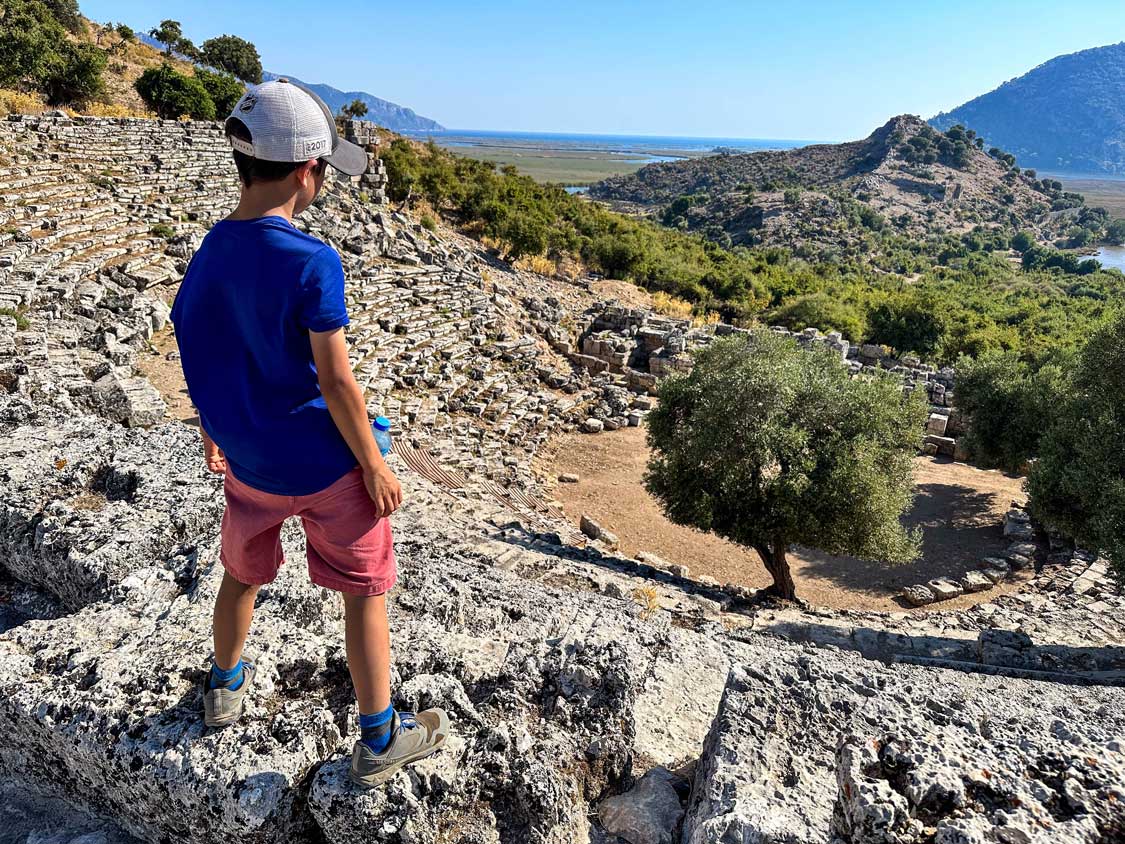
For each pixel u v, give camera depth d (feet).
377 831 8.47
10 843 9.93
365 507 8.16
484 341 103.55
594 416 94.38
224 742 9.27
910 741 9.14
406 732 8.94
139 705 9.83
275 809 8.69
